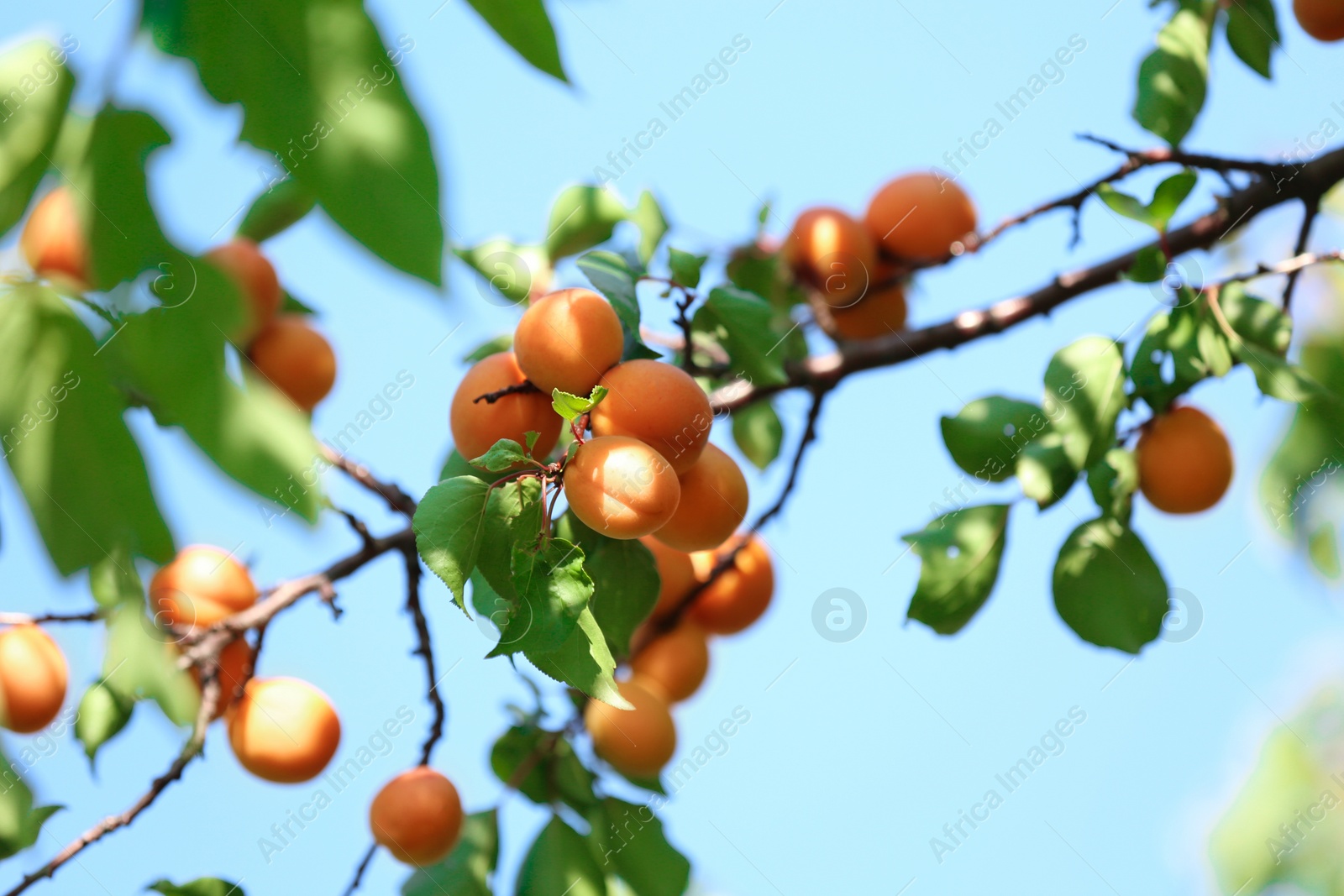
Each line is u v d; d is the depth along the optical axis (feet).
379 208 3.17
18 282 3.76
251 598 6.19
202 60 3.40
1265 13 6.31
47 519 3.84
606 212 6.31
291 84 3.30
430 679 6.17
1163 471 6.10
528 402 5.85
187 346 3.66
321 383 6.21
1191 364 6.05
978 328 6.30
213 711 6.08
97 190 3.58
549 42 4.02
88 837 6.02
